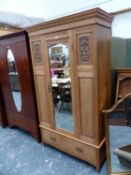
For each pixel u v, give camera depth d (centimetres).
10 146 256
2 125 323
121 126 182
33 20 377
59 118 214
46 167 204
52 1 363
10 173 199
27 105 258
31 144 258
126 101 179
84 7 319
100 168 191
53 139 229
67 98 199
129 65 296
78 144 199
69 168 199
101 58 169
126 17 285
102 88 180
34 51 217
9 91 286
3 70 283
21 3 427
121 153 180
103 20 164
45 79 214
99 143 183
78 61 172
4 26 332
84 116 185
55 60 195
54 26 180
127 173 172
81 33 161
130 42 287
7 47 258
